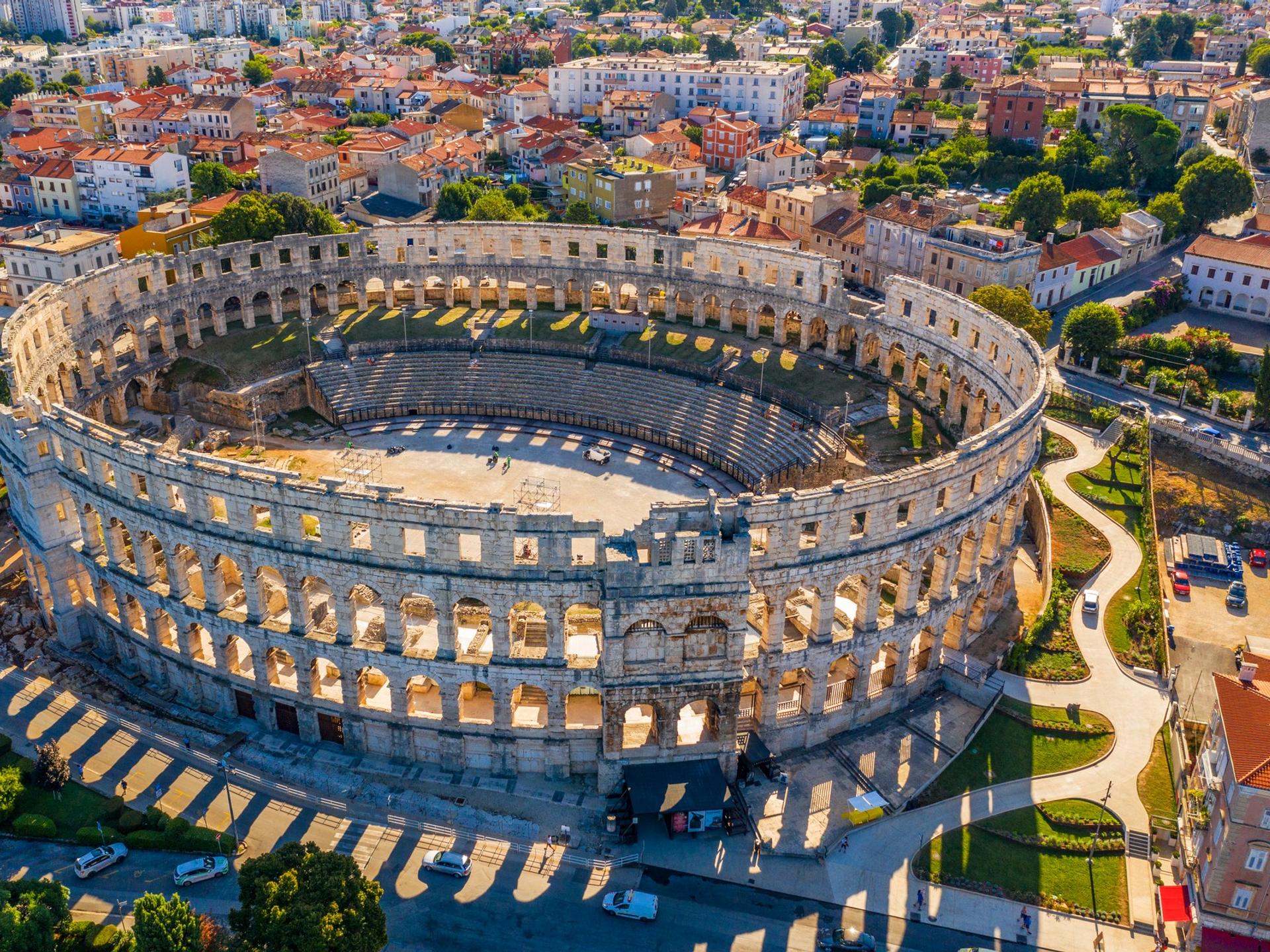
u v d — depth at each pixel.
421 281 170.00
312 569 88.25
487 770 92.44
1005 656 104.69
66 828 85.62
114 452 92.50
